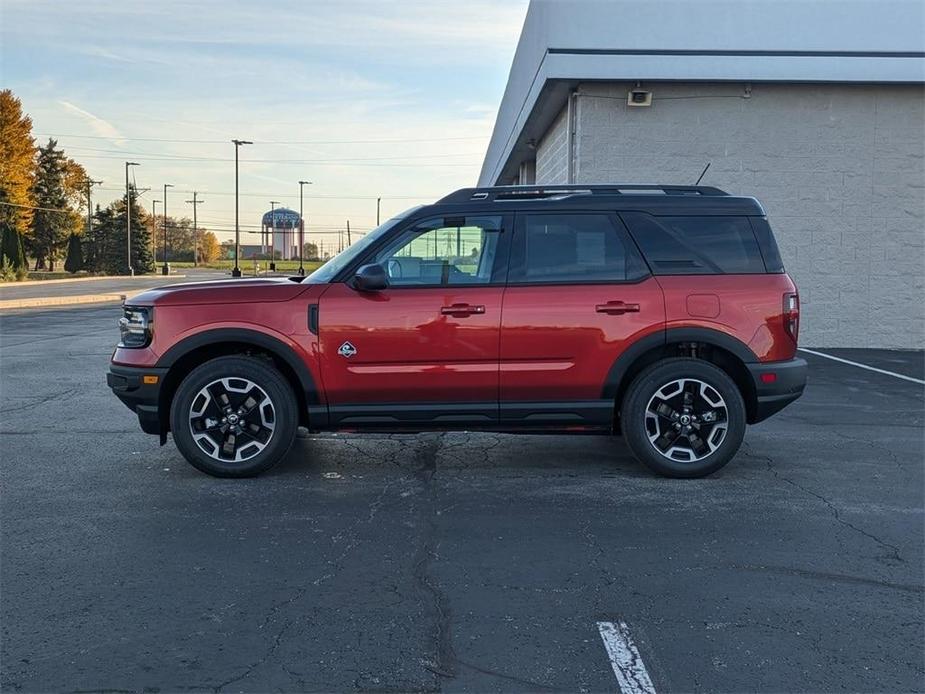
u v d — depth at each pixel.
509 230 6.05
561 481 6.07
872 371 11.16
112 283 50.19
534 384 5.96
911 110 13.01
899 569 4.43
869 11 12.47
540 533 4.95
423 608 3.92
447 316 5.88
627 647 3.55
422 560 4.52
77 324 20.31
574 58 12.50
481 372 5.92
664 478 6.14
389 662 3.42
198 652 3.50
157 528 5.02
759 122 12.97
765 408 6.13
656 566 4.45
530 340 5.91
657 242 6.08
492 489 5.86
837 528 5.06
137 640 3.60
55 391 10.01
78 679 3.28
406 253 6.03
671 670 3.36
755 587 4.19
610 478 6.15
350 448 7.10
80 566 4.42
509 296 5.93
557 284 5.98
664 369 6.00
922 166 13.05
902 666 3.41
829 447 7.12
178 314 5.91
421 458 6.76
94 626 3.73
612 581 4.25
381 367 5.91
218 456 6.02
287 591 4.11
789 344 6.09
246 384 5.97
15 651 3.50
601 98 12.90
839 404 8.98
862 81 12.59
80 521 5.15
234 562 4.49
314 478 6.12
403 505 5.48
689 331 5.96
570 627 3.73
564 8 12.40
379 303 5.89
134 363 5.94
